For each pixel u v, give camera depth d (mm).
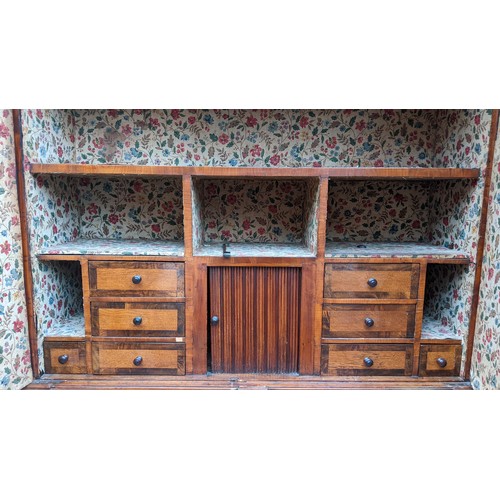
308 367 1756
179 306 1713
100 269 1690
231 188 2156
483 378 1612
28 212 1620
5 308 1520
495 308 1539
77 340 1731
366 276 1701
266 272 1721
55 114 1869
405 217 2195
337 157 2135
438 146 2057
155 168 1615
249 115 2113
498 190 1530
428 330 1848
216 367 1769
